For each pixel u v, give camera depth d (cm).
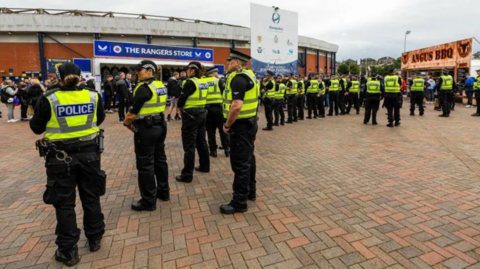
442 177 494
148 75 375
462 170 527
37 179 518
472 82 1597
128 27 2369
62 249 278
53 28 2230
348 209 383
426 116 1268
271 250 298
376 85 1034
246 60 372
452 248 295
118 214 380
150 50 1659
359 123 1111
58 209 277
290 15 1919
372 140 795
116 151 712
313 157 633
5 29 2166
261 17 1789
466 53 1789
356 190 445
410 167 551
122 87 1147
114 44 1534
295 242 311
